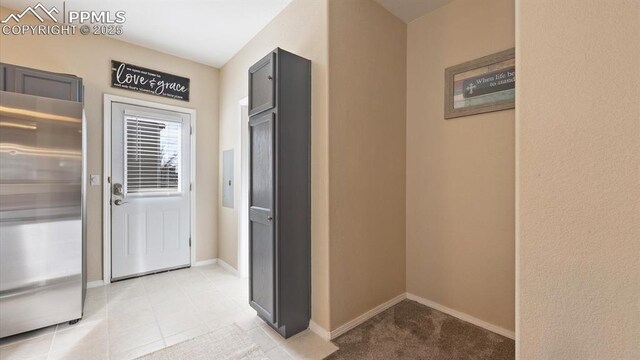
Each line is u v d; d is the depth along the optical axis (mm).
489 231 2031
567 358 741
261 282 2008
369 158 2180
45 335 1911
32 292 1898
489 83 2018
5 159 1801
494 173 2008
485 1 2045
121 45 2920
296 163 1939
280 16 2402
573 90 727
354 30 2055
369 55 2170
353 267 2051
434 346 1801
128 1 2287
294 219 1928
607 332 686
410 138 2512
